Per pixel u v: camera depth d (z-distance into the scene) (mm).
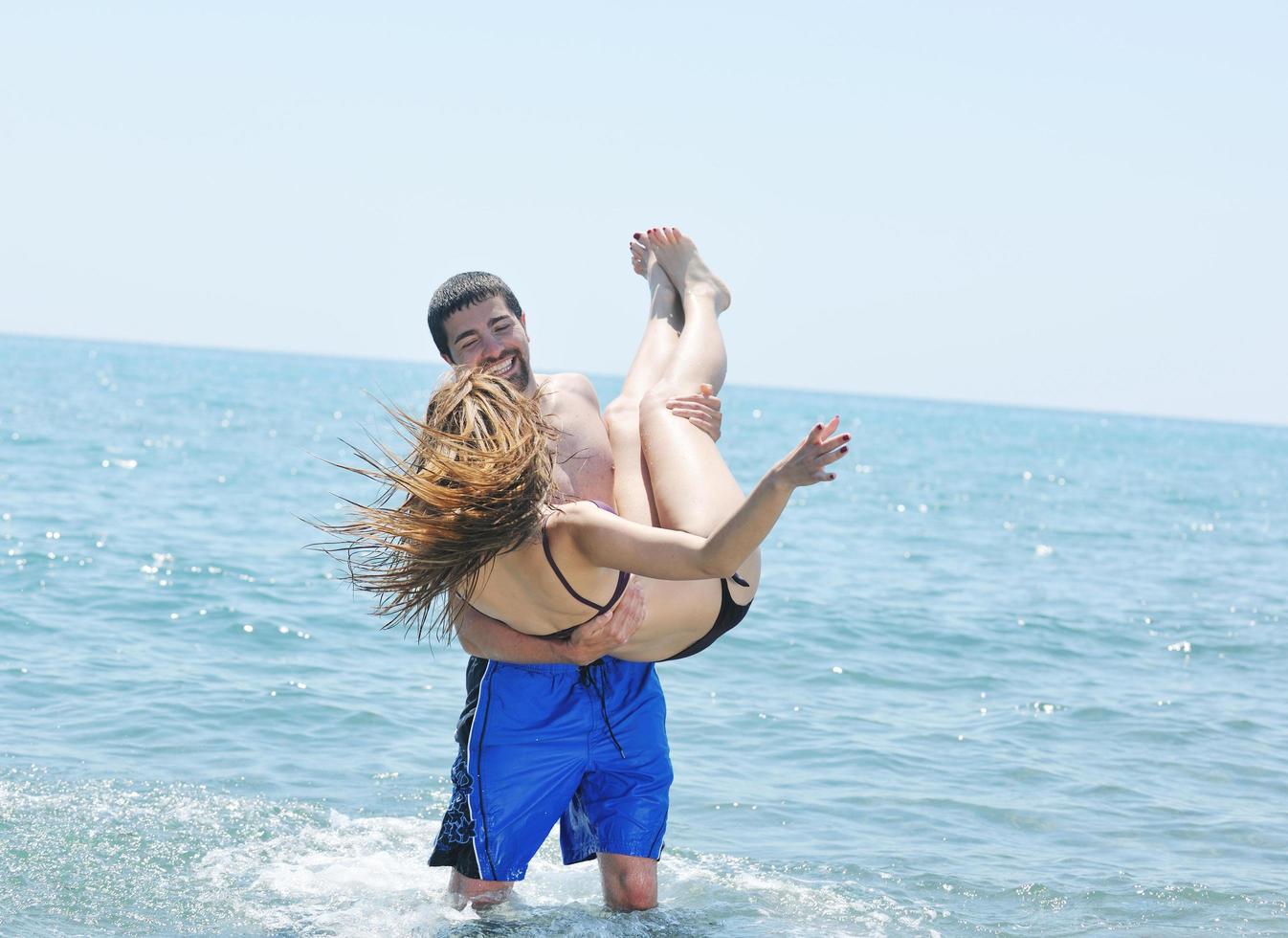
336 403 64438
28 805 5289
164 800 5512
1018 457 57562
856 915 4707
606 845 4629
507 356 4480
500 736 4488
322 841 5188
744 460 36188
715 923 4578
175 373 97312
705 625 4496
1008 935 4566
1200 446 105375
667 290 5516
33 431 28422
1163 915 4781
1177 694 8906
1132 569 16984
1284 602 14211
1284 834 5805
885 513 23594
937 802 6137
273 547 13570
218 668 8102
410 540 3744
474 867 4523
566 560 3898
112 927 4246
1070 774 6703
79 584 10633
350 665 8445
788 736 7289
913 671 9359
